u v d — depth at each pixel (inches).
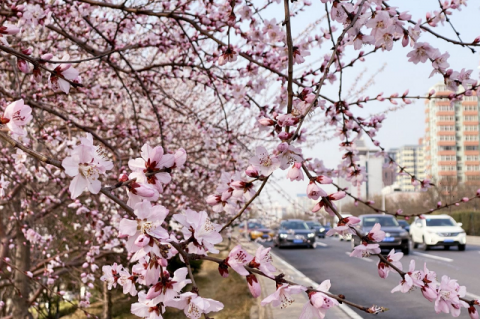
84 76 243.1
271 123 72.2
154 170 60.2
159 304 58.1
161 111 314.8
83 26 215.6
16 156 135.9
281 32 121.9
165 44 192.5
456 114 4352.9
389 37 83.2
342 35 74.0
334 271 455.2
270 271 60.2
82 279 230.8
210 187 329.1
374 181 2240.4
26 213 222.5
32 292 355.9
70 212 291.9
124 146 258.2
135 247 55.3
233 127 307.0
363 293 333.4
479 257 533.3
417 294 325.4
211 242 60.2
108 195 56.6
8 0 146.2
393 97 122.3
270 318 205.8
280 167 67.6
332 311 262.8
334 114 129.0
